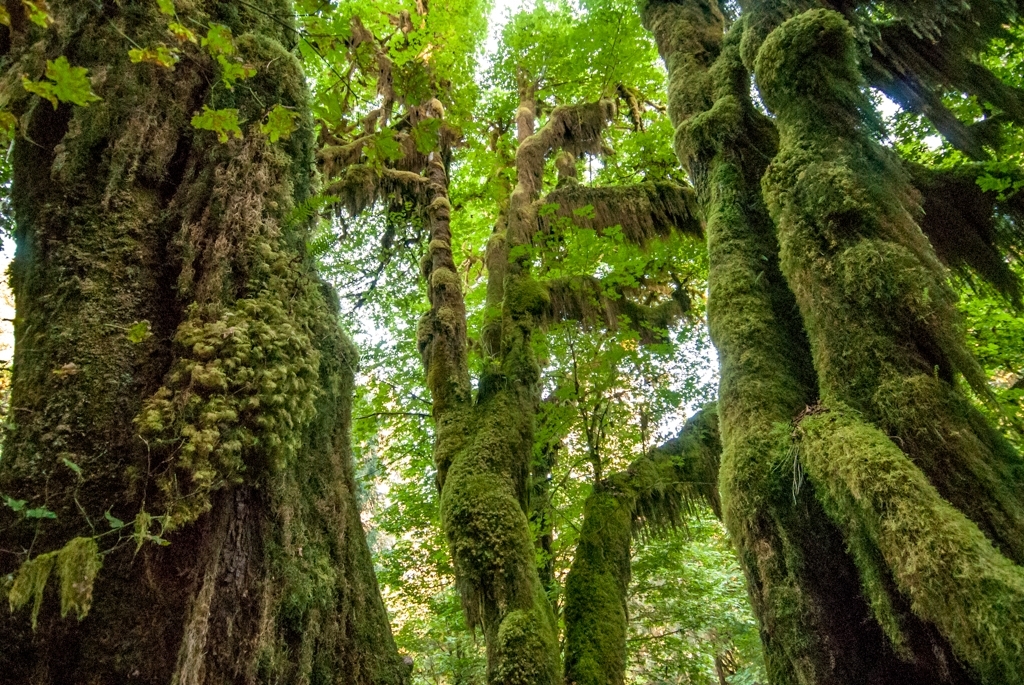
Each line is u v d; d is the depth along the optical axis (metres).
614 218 6.60
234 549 1.80
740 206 3.99
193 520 1.68
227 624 1.71
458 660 8.23
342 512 2.30
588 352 5.95
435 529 8.00
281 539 1.94
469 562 4.09
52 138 2.07
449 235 6.36
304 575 1.98
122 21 2.21
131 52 1.88
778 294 3.65
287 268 2.19
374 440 8.63
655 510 5.19
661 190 6.79
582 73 8.91
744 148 4.22
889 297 2.68
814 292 2.96
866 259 2.78
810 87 3.38
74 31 2.15
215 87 2.33
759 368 3.28
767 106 3.68
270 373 1.92
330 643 2.00
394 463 8.61
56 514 1.59
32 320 1.85
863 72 3.90
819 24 3.36
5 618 1.48
